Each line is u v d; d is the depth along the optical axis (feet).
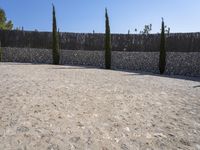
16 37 79.92
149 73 64.34
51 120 16.37
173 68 69.00
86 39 79.10
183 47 67.77
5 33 79.56
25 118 16.40
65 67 62.28
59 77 38.06
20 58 80.02
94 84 32.73
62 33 79.71
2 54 79.30
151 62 72.95
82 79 37.37
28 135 13.66
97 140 13.62
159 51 71.87
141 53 74.28
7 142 12.61
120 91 28.40
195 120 18.40
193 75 65.41
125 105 21.68
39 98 22.16
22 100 20.99
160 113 19.83
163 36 68.13
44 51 79.82
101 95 25.36
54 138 13.51
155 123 17.20
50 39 79.77
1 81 30.30
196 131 16.02
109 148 12.73
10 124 15.12
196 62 65.16
